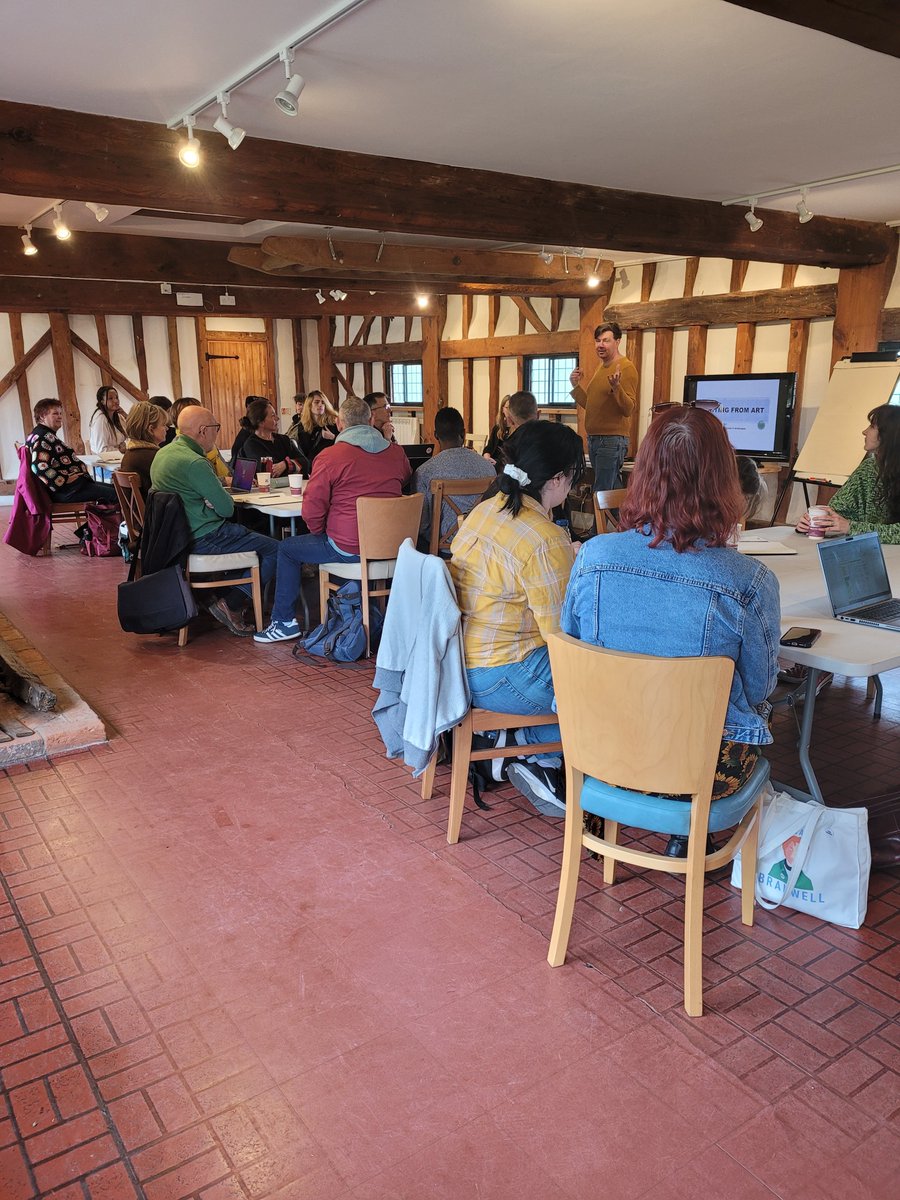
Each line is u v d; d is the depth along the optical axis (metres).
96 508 6.91
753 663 1.79
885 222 6.38
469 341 10.49
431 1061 1.73
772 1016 1.84
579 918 2.19
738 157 4.42
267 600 5.39
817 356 7.20
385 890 2.31
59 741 3.16
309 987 1.95
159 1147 1.55
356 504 4.08
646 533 1.80
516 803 2.80
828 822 2.12
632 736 1.75
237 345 12.21
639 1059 1.73
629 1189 1.45
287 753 3.18
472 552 2.43
